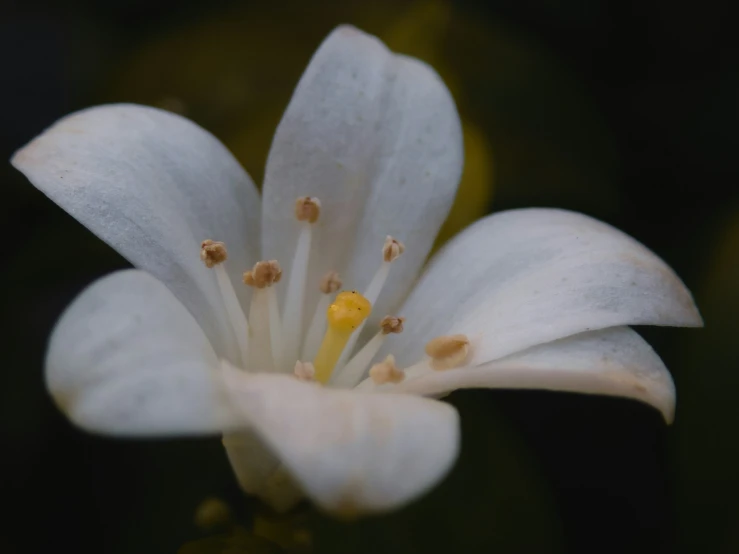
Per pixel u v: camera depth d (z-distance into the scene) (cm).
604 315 9
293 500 9
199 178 9
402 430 8
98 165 9
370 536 9
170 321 8
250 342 9
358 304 9
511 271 9
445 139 9
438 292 9
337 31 9
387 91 9
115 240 8
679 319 9
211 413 8
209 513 9
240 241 9
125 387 8
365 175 9
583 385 8
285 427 8
